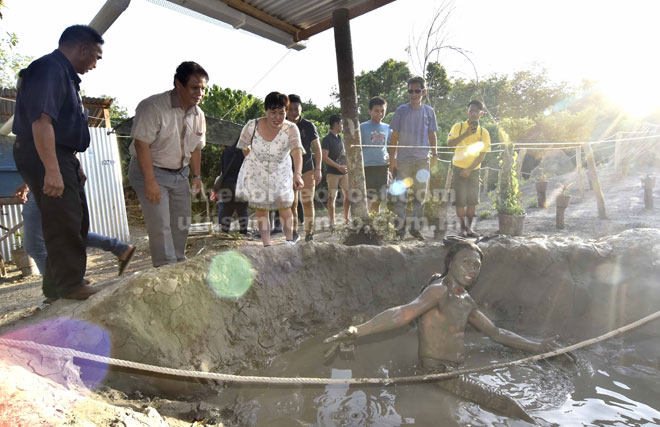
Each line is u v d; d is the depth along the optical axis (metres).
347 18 6.11
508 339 3.32
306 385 3.03
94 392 2.42
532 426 2.43
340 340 3.02
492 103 31.36
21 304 4.43
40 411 1.62
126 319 2.80
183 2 5.08
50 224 3.00
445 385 2.89
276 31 6.46
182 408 2.63
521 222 6.60
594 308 3.98
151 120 3.60
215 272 3.42
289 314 3.88
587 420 2.51
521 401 2.72
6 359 2.11
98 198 9.55
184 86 3.71
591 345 3.61
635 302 3.83
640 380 3.02
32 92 2.75
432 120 6.72
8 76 13.26
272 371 3.31
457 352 3.24
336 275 4.27
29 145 2.93
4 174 6.64
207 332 3.21
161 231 3.85
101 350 2.68
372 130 7.13
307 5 5.97
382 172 7.16
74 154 3.18
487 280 4.33
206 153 12.69
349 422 2.53
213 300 3.33
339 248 4.30
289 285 3.95
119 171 9.94
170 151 3.83
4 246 7.58
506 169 6.73
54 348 2.15
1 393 1.63
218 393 2.94
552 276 4.15
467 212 6.89
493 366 2.91
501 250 4.29
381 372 3.22
